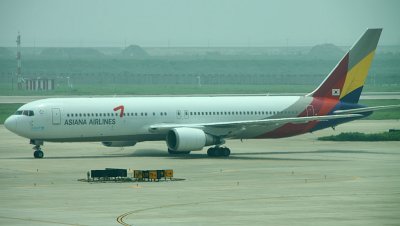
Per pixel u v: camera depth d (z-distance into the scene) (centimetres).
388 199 12862
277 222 10769
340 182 15088
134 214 11444
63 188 14275
